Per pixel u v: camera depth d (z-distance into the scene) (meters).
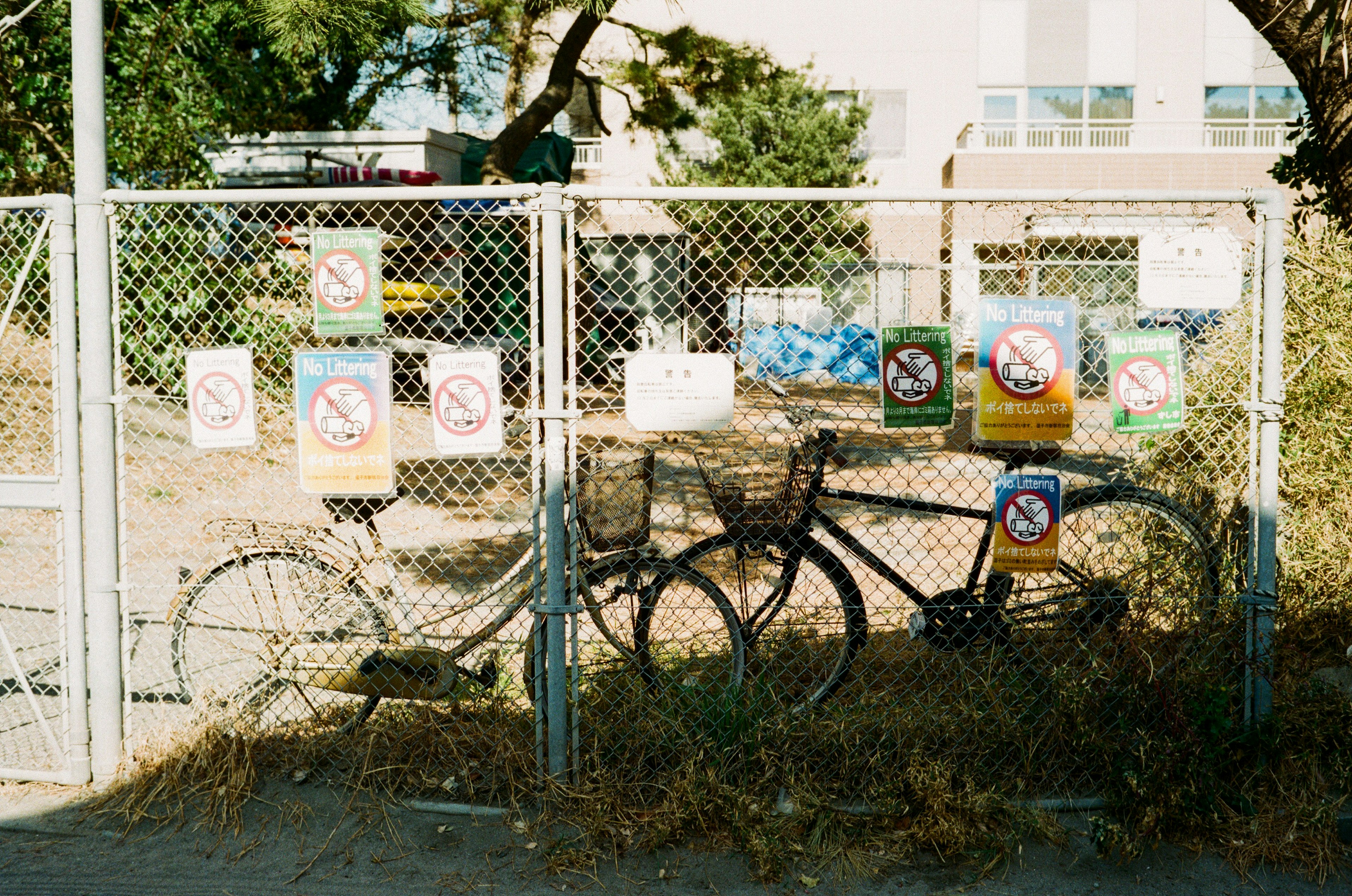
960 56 21.52
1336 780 3.13
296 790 3.28
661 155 18.45
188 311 5.61
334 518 3.63
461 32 14.98
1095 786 3.21
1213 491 3.86
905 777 3.11
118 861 2.95
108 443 3.33
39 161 8.23
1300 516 4.16
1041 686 3.56
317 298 3.26
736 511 3.61
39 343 5.39
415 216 10.12
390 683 3.49
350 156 12.32
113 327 3.36
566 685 3.21
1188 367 4.03
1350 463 4.13
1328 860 2.88
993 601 3.70
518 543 6.45
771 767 3.19
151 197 3.26
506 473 8.37
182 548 5.70
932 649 3.78
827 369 3.83
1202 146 19.59
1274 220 3.21
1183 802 2.96
